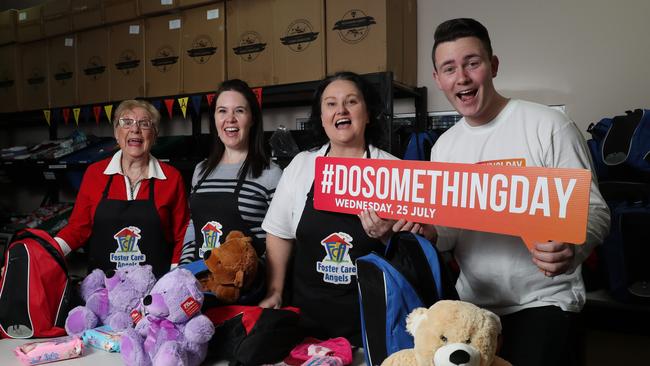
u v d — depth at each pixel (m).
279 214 1.43
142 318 1.15
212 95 2.68
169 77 2.84
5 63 3.56
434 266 0.99
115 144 3.41
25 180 4.06
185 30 2.76
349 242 1.27
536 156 1.16
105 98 3.12
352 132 1.35
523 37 2.53
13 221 3.83
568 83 2.45
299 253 1.36
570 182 0.90
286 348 1.13
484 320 0.78
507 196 0.96
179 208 1.96
